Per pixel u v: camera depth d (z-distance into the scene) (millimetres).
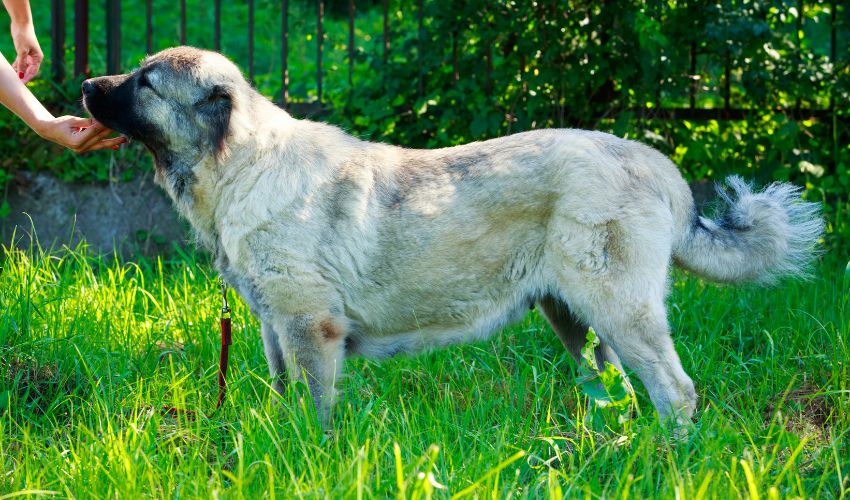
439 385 4430
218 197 3975
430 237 3963
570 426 3992
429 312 4074
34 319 4562
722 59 6809
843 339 4430
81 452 3426
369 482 3121
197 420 3654
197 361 4605
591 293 3861
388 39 7137
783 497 3162
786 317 5051
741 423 3756
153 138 3998
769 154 6781
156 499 3146
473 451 3408
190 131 3936
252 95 4039
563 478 3322
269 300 3951
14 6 4531
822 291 5387
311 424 3619
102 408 3859
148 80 3928
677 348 4645
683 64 6598
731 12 6441
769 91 6883
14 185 6848
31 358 4293
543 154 3930
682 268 4102
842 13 6914
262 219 3875
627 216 3822
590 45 6590
